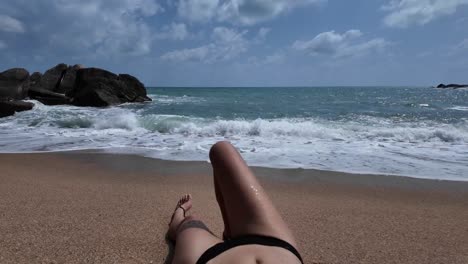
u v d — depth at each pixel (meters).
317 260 2.43
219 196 1.70
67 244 2.50
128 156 6.84
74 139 8.89
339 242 2.77
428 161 6.41
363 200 4.17
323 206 3.84
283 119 12.86
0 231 2.73
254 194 1.46
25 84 20.84
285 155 6.89
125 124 10.81
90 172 5.51
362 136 8.94
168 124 10.41
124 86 22.97
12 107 15.95
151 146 7.89
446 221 3.39
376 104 22.86
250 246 1.23
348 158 6.63
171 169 5.76
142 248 2.44
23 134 9.73
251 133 9.52
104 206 3.49
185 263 1.33
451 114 15.16
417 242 2.82
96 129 10.58
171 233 2.48
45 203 3.57
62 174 5.33
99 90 20.97
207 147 7.72
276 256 1.16
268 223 1.35
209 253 1.25
